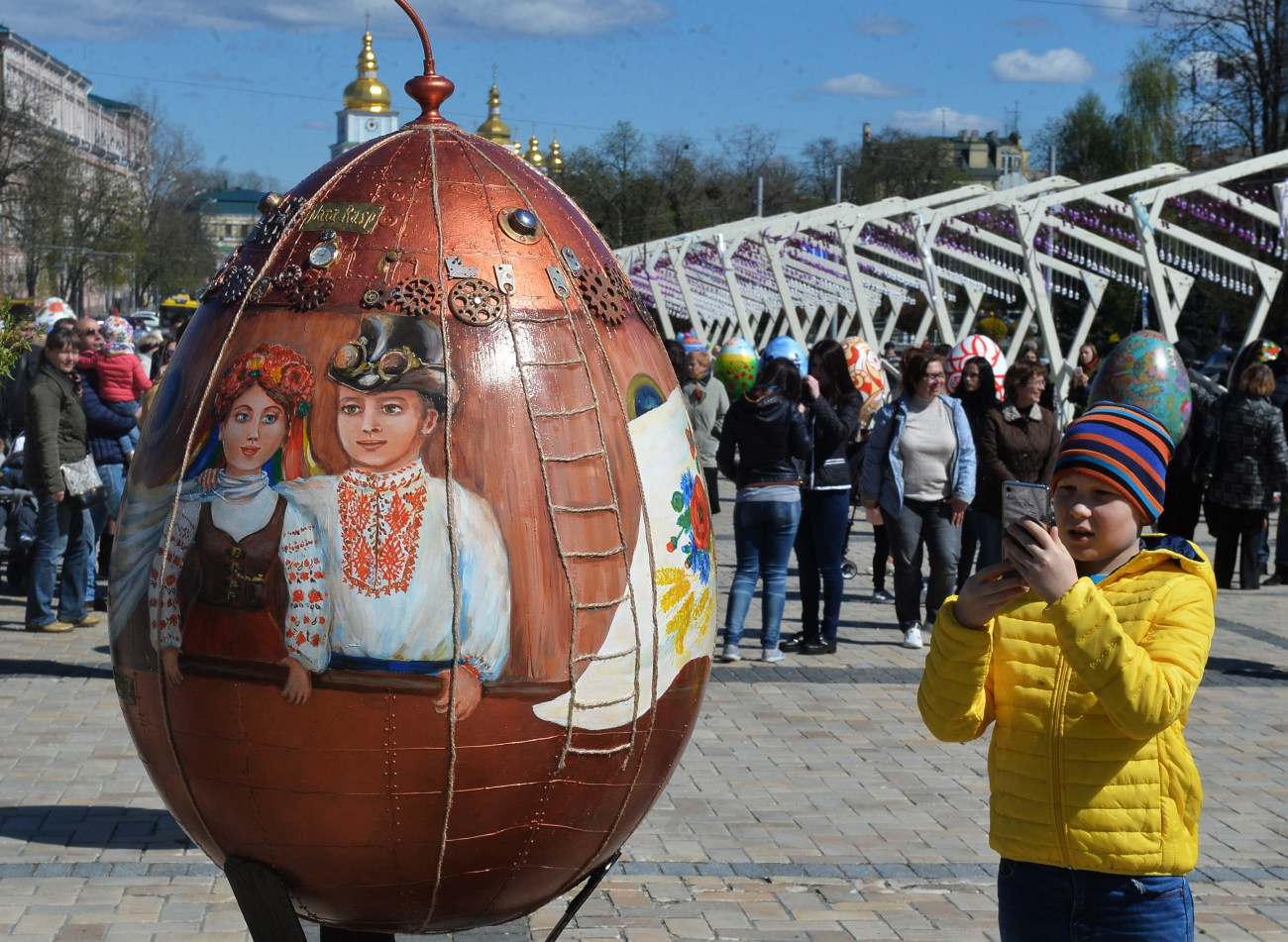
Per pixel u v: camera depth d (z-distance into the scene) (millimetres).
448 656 2652
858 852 5094
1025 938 2834
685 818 5461
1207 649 2715
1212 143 39750
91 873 4664
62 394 8750
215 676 2699
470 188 2908
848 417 8633
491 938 4211
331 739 2662
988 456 8766
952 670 2797
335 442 2684
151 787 5684
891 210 25766
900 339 53719
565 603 2742
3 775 5793
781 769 6191
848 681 7980
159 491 2812
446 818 2740
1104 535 2834
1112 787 2713
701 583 3035
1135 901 2721
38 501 8867
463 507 2670
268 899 2877
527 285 2842
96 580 10539
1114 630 2572
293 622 2650
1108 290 42594
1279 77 37625
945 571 8688
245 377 2754
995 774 2881
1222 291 36188
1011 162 77875
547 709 2738
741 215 61375
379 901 2898
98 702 7090
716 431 13312
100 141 93625
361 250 2809
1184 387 9266
